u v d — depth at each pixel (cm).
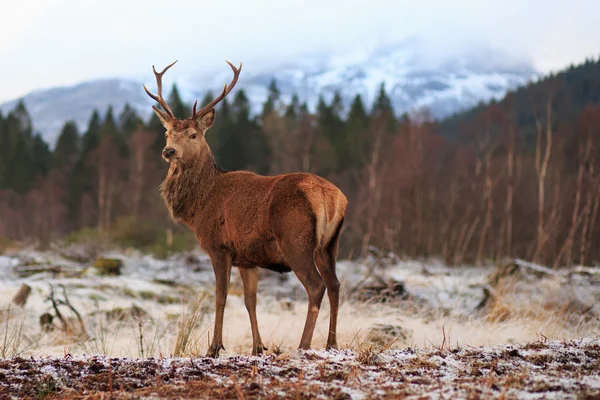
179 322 2855
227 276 2056
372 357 1623
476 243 8694
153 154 16638
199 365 1627
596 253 7425
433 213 10300
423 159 11994
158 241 7088
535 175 10438
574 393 1265
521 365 1542
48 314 2981
